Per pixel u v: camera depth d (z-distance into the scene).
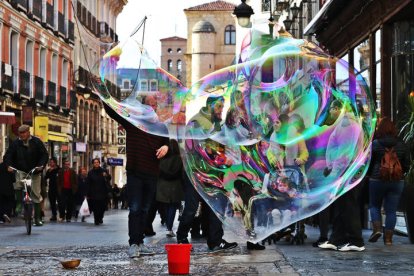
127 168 8.58
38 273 7.15
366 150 8.78
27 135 14.05
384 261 7.97
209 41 90.31
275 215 8.68
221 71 8.82
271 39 9.06
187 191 9.82
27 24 33.94
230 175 8.67
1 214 18.72
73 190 21.73
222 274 6.88
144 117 8.30
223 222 8.71
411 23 15.29
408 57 15.32
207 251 9.37
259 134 8.64
